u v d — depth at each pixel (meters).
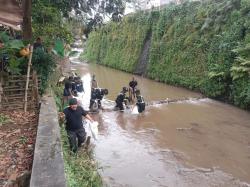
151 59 27.86
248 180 8.29
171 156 9.75
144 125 13.00
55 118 7.11
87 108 15.45
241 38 17.75
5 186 4.58
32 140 6.33
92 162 7.58
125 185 7.84
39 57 9.83
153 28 28.92
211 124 13.33
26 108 8.38
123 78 28.38
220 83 18.44
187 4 24.81
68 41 14.84
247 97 15.62
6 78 8.41
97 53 43.94
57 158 4.97
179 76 23.58
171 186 7.88
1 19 6.78
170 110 15.73
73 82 15.41
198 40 22.25
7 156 5.59
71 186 4.76
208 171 8.77
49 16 12.98
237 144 10.91
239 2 19.20
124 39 35.38
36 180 4.27
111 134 11.71
